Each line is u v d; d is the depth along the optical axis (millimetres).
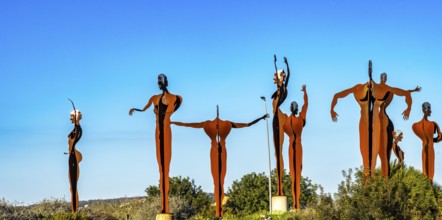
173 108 26297
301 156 27375
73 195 31219
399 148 28484
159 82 26438
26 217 36188
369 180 24203
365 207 23438
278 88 27219
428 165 28250
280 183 27453
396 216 23484
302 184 39969
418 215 23891
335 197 24172
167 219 25984
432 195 25203
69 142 30750
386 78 26062
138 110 26453
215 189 26516
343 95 26312
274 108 27375
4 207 36469
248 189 40844
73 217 31469
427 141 28297
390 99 25984
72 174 30859
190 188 41812
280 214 26812
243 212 39375
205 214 35625
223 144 26578
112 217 38344
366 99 25984
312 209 25703
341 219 23500
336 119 26344
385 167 25672
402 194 23891
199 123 26562
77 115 30531
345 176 24359
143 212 38031
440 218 24469
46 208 38781
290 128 27422
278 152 27359
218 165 26469
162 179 26328
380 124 25844
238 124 26734
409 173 26141
